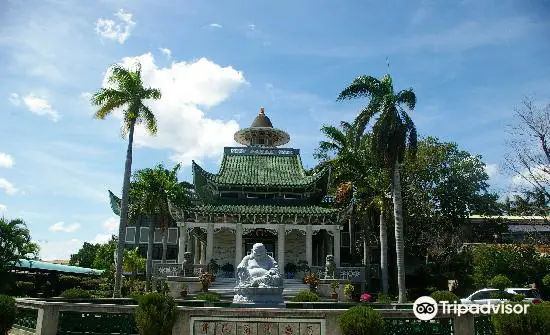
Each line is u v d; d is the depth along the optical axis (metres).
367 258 42.94
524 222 58.88
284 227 41.00
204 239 48.22
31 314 15.60
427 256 50.81
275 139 57.72
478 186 58.38
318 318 13.48
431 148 55.38
